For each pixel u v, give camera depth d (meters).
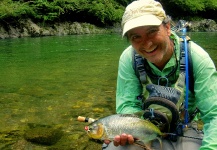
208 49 5.54
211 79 1.05
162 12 1.00
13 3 9.07
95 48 5.92
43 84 2.95
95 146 1.59
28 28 8.77
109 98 2.44
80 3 10.30
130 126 0.95
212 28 12.42
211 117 1.04
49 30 9.28
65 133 1.75
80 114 2.08
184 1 13.52
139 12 0.98
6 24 8.46
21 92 2.66
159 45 1.00
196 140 1.11
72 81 3.07
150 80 1.12
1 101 2.39
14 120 1.97
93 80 3.11
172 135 1.09
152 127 0.99
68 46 6.28
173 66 1.08
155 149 1.08
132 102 1.17
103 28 10.63
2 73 3.51
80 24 10.07
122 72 1.19
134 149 1.07
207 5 14.23
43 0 9.58
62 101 2.38
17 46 6.28
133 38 1.00
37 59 4.58
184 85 1.06
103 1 10.95
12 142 1.64
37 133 1.73
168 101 1.02
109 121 0.95
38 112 2.13
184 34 1.11
